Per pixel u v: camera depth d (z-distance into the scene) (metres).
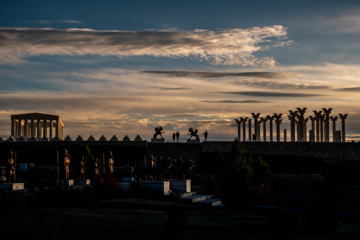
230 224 26.55
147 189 38.00
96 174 37.22
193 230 23.64
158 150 73.31
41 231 19.52
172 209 19.67
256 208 35.41
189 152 72.56
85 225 21.92
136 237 20.17
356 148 70.75
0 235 17.95
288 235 23.44
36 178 39.38
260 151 71.69
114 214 26.92
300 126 94.69
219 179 34.38
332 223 25.64
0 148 72.50
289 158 69.38
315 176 60.91
